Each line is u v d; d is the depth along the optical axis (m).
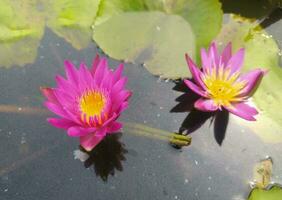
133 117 0.86
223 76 0.85
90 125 0.81
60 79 0.82
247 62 0.89
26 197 0.81
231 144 0.85
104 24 0.91
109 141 0.85
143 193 0.81
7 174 0.82
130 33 0.90
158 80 0.89
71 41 0.90
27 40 0.90
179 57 0.88
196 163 0.83
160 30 0.90
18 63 0.88
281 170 0.83
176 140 0.84
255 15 0.95
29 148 0.84
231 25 0.93
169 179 0.82
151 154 0.84
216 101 0.85
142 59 0.89
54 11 0.92
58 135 0.85
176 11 0.91
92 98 0.82
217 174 0.83
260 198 0.80
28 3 0.92
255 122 0.86
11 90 0.88
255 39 0.91
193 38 0.90
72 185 0.82
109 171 0.83
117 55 0.89
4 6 0.90
